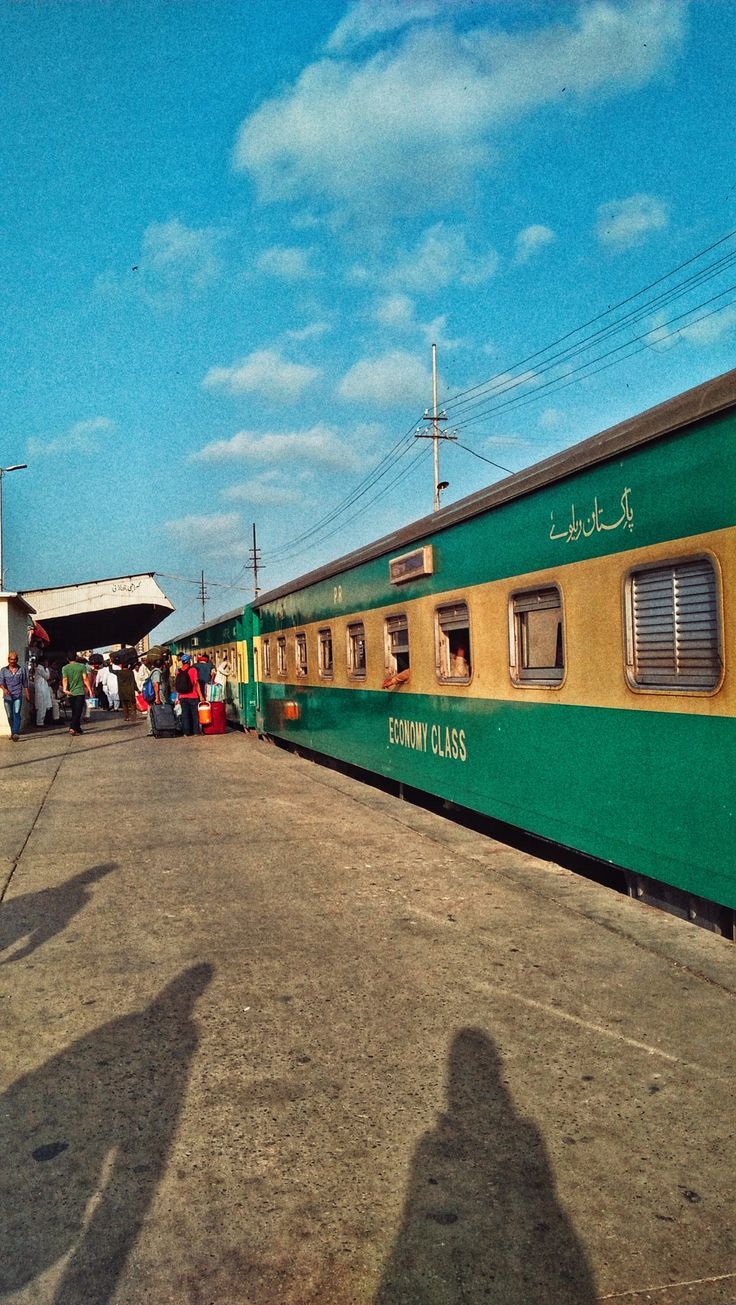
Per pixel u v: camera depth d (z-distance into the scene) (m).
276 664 18.86
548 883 7.09
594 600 6.45
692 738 5.41
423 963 5.37
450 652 9.55
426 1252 2.87
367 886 7.14
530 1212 3.05
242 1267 2.82
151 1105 3.80
